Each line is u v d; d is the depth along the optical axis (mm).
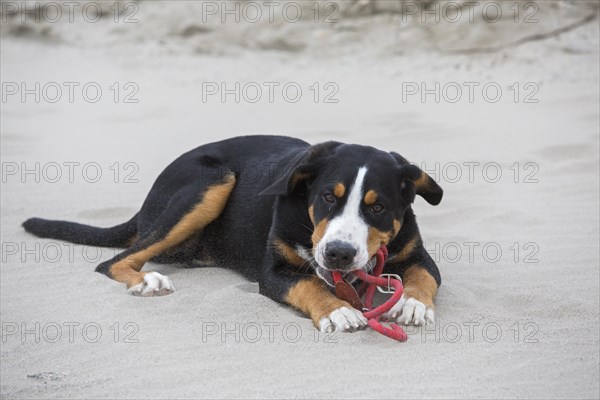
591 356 7340
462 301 8547
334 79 19031
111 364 7305
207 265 10117
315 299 8078
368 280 8070
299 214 8633
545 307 8414
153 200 10023
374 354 7371
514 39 19344
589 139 13961
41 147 15430
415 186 8570
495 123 15289
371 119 16109
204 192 9578
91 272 9609
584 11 19656
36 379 7062
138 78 20078
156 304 8547
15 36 23688
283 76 19562
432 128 15305
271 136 10234
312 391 6711
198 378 6980
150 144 15406
